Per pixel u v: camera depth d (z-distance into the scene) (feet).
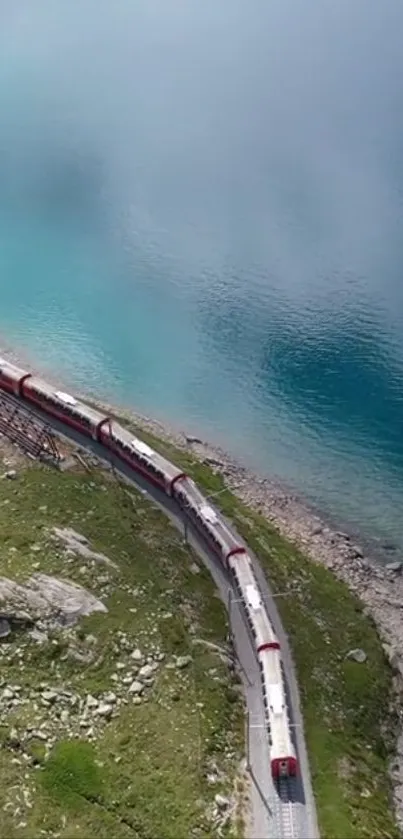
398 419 455.63
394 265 578.25
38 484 358.84
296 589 344.69
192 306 551.59
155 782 246.88
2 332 528.63
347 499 409.90
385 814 267.59
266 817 249.75
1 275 589.73
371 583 366.63
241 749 267.39
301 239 616.80
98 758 252.01
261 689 290.97
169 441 437.58
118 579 314.76
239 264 590.96
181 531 353.10
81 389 479.41
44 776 244.42
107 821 234.79
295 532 388.57
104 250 618.44
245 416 459.73
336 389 477.77
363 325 524.11
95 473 373.61
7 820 231.09
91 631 290.56
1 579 294.66
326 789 262.47
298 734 281.95
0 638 280.92
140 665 284.41
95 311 548.72
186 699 276.00
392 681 323.37
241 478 417.28
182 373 491.72
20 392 415.64
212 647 298.76
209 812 241.76
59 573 308.81
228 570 335.88
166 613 305.73
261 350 508.53
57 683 273.33
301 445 440.86
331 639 329.31
